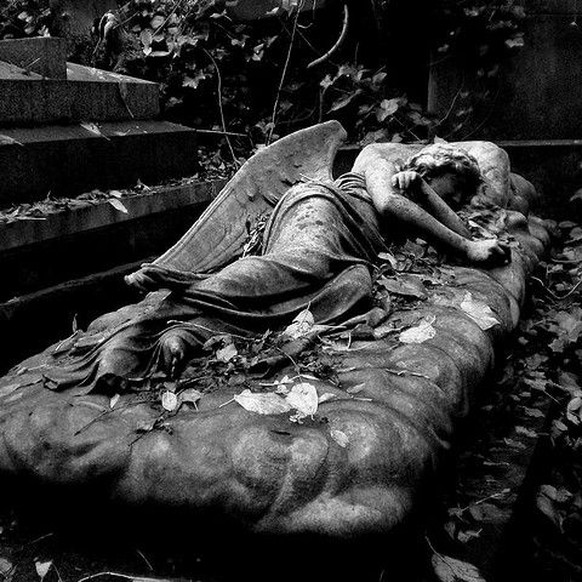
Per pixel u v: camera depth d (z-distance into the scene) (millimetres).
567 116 5547
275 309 2770
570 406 3352
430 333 2729
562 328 3936
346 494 1951
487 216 3789
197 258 3471
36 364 2895
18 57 4531
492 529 2293
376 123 6059
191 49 6566
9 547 2223
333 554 1923
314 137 3887
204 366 2514
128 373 2469
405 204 3381
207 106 6773
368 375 2422
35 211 3967
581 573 2861
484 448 2830
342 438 2039
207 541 2092
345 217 3256
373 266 3266
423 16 5770
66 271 4148
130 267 4559
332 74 6305
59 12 6473
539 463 3020
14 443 2256
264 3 6391
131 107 5277
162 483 2076
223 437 2100
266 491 1959
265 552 2002
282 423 2131
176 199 5070
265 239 3309
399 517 1948
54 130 4453
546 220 5199
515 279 3434
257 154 3752
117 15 6586
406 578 2059
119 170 4898
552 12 5418
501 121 5648
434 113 5746
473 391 2658
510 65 5543
